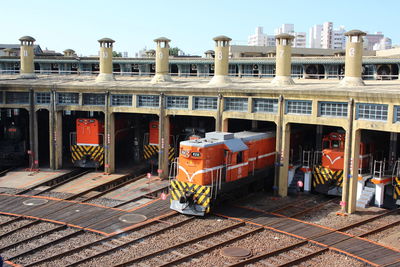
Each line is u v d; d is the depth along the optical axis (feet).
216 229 60.59
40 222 63.31
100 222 62.59
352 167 67.51
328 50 196.03
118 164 105.40
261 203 73.61
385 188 73.97
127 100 91.66
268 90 75.97
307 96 71.87
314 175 80.18
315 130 97.19
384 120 63.57
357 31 77.92
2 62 161.17
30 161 97.81
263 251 52.90
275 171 77.87
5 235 57.57
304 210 69.10
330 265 49.39
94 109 93.66
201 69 148.97
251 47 190.70
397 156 80.38
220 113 81.61
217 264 49.47
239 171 72.18
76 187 82.79
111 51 107.24
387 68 126.00
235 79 120.98
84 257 51.11
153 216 65.41
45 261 49.80
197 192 65.72
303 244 55.16
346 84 79.56
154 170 99.25
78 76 140.87
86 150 96.53
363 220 63.87
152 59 154.51
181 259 50.03
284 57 85.97
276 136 77.87
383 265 48.80
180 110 86.07
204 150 65.36
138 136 107.76
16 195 76.64
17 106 96.27
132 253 52.03
